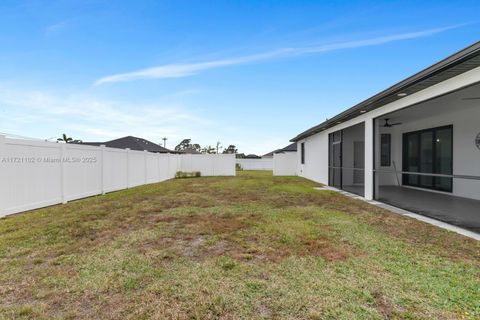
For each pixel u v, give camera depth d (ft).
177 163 64.49
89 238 14.84
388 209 22.68
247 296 8.75
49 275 10.32
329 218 19.34
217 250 12.96
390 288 9.18
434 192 32.48
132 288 9.32
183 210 22.35
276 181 49.26
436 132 32.01
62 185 26.12
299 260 11.63
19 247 13.39
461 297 8.59
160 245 13.67
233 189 36.88
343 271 10.52
